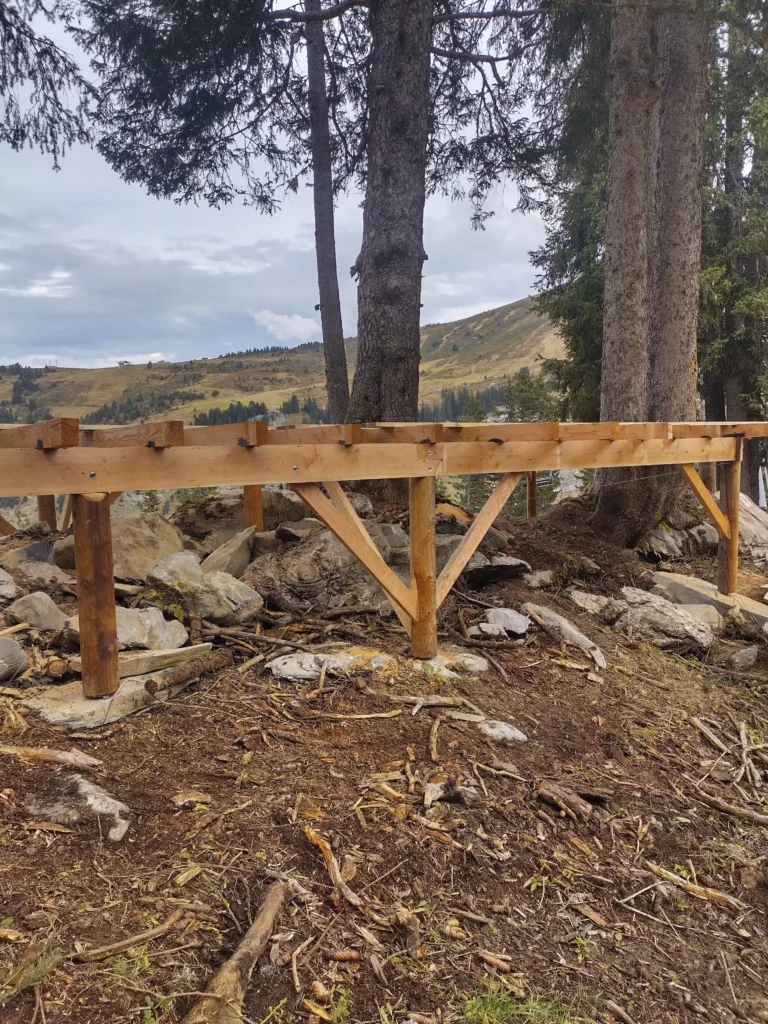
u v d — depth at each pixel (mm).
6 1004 1954
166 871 2621
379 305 8797
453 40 11234
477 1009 2322
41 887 2420
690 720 5051
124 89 10258
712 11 7629
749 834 3828
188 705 3990
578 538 8586
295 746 3686
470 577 6816
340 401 11734
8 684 4004
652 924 3020
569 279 19391
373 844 2996
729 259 16484
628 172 8195
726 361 17219
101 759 3307
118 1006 2016
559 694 5000
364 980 2352
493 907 2863
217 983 2121
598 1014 2455
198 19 9062
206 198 12188
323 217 11711
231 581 5562
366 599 6078
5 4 8820
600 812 3688
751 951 2988
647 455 6504
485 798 3510
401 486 8719
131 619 4539
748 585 8422
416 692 4477
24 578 5777
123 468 3484
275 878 2672
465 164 12242
